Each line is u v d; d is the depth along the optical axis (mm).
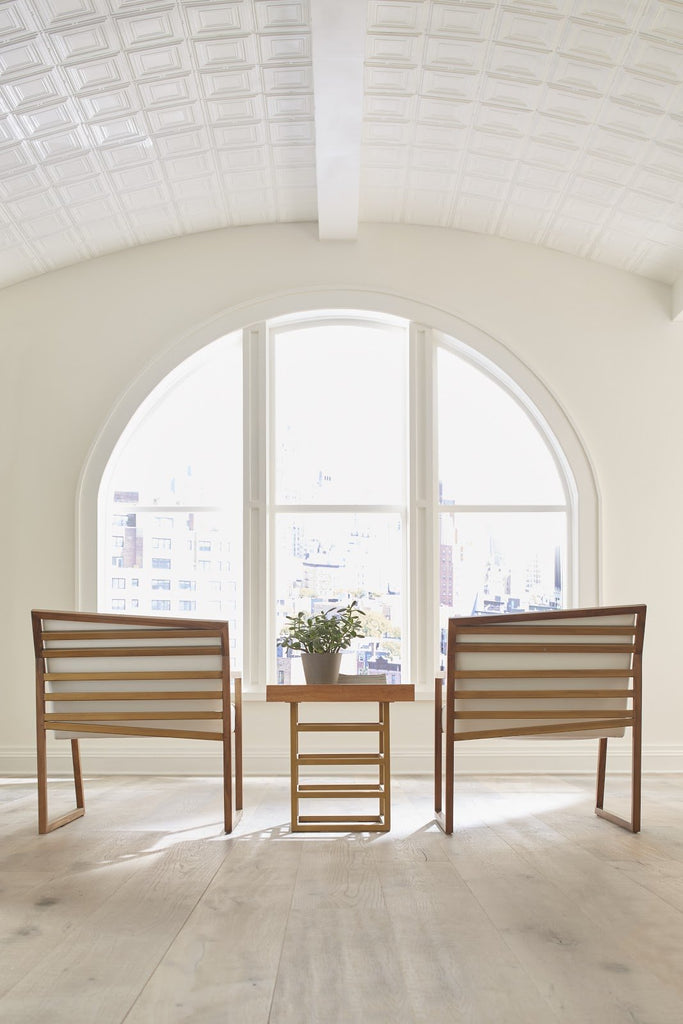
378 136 4773
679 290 5539
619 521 5570
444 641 5707
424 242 5715
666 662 5523
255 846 3678
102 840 3779
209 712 3893
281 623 5699
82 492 5512
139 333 5621
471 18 3781
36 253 5383
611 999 2197
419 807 4465
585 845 3676
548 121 4516
